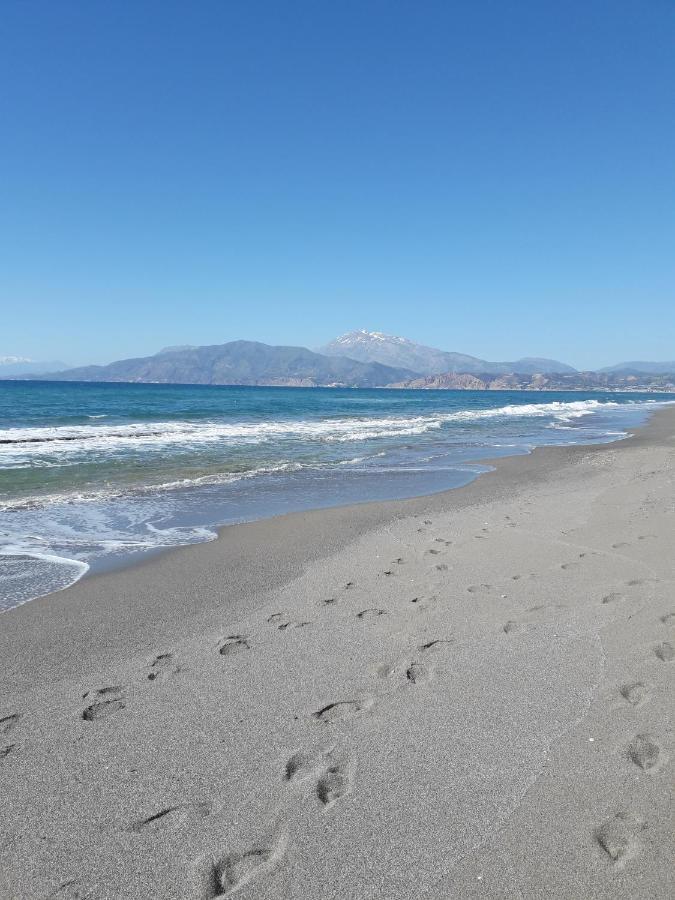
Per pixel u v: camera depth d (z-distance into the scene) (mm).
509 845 2211
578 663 3666
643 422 30938
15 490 10031
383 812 2389
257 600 4973
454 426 26859
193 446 16656
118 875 2084
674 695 3236
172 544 6898
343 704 3244
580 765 2666
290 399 62375
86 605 4875
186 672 3656
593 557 5918
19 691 3418
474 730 2965
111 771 2660
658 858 2125
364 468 13352
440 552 6359
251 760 2742
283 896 1994
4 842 2230
